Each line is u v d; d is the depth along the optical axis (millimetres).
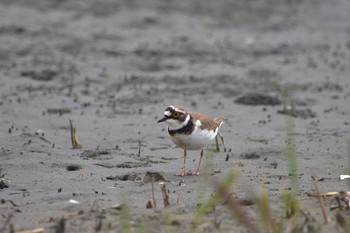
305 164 22125
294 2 53406
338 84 35469
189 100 31391
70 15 44062
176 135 20609
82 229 15555
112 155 23016
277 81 35719
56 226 15367
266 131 26703
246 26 46844
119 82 34094
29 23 41625
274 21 48875
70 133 25672
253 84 34844
